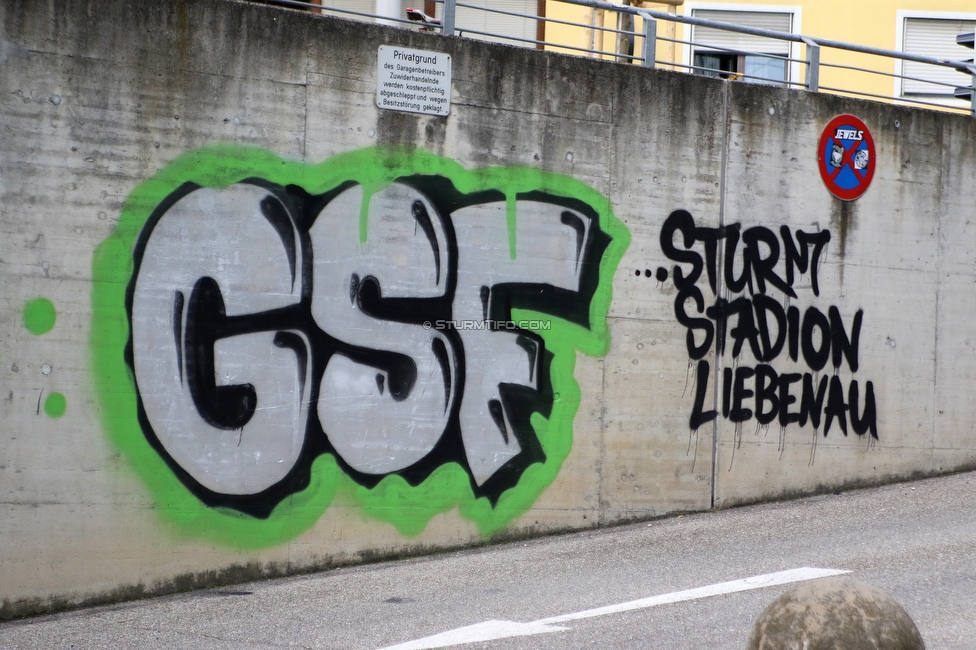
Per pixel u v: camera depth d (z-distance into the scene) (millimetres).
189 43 7957
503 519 8938
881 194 10445
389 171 8594
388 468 8547
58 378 7578
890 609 4039
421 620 6758
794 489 10031
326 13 13039
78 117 7656
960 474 10719
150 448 7812
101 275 7703
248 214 8133
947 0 15078
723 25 9938
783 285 10039
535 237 9078
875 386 10391
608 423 9320
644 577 7637
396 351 8594
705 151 9727
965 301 10805
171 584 7844
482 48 8906
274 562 8172
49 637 6750
